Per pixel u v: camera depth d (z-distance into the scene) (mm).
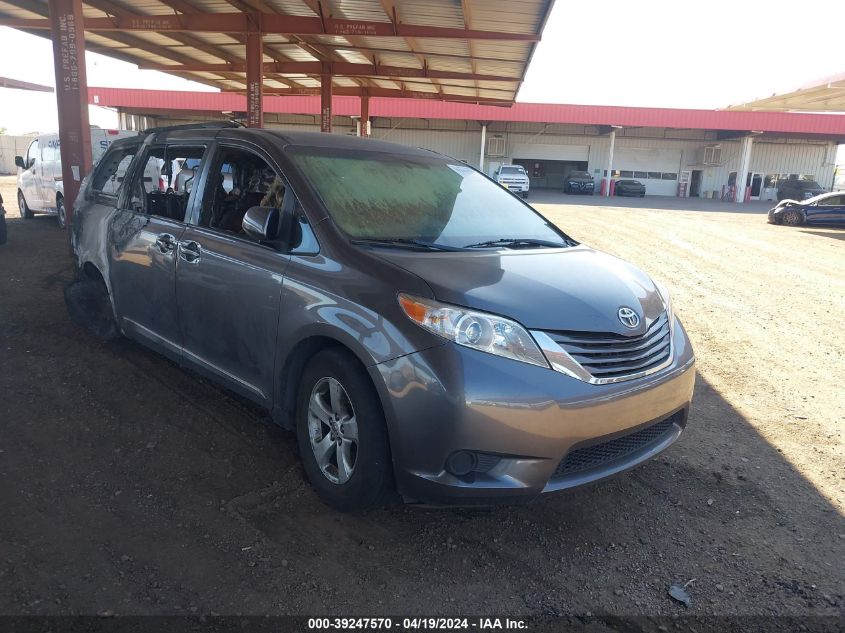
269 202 3584
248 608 2467
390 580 2697
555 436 2691
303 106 37969
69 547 2760
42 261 8898
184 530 2936
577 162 44906
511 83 19234
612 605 2631
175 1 12461
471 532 3088
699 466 3924
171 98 37594
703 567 2914
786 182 40531
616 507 3396
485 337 2691
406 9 11742
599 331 2869
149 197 4453
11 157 42812
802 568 2939
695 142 43875
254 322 3404
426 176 4098
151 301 4281
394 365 2725
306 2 11648
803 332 7457
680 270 11805
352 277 2990
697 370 5910
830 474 3889
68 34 9250
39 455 3523
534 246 3758
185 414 4129
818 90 23391
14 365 4754
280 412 3385
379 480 2889
